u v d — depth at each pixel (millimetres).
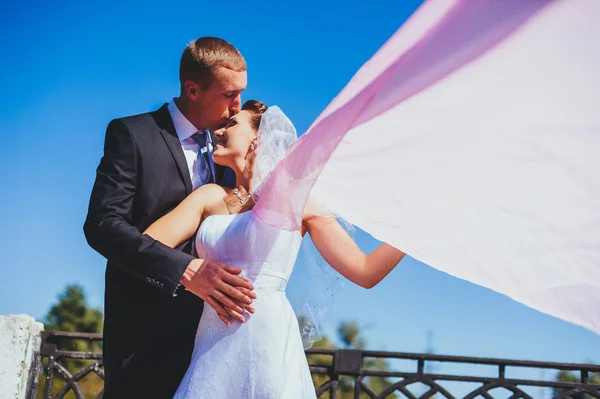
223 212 3201
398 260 3186
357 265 3168
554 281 2914
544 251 2875
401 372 4738
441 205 2877
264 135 3092
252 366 2908
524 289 2959
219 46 3488
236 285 2922
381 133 2703
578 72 2422
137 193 3338
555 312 2955
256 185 3035
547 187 2746
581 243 2828
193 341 3248
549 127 2598
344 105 2619
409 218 2928
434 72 2461
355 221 2988
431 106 2586
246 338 2941
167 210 3367
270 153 3070
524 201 2797
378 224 2967
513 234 2873
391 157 2783
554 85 2471
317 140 2721
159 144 3396
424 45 2406
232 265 3066
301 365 3010
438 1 2279
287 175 2832
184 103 3494
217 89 3418
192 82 3441
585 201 2744
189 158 3479
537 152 2662
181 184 3389
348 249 3191
